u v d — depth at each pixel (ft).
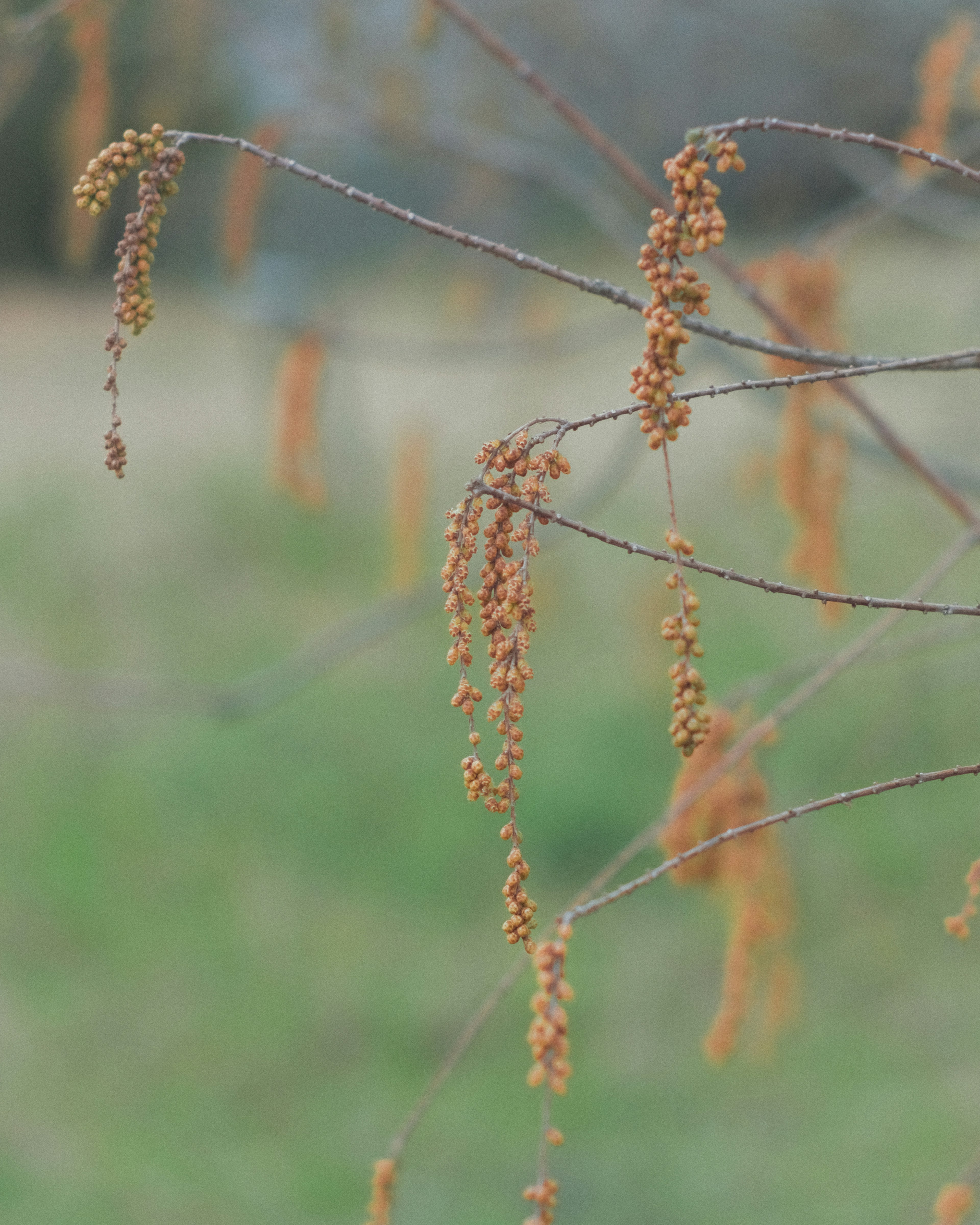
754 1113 21.53
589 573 37.86
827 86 19.97
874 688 27.99
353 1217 20.21
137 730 34.32
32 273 61.57
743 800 9.93
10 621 39.70
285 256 21.88
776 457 13.34
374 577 41.63
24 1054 23.32
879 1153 20.07
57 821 30.30
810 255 12.23
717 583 35.47
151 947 26.27
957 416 24.45
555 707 33.27
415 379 42.63
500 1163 21.24
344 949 26.30
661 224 4.81
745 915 9.92
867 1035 22.52
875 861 26.00
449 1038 24.25
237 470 46.16
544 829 29.12
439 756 32.53
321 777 31.78
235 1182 20.74
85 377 54.65
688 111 21.24
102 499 45.60
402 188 23.12
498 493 4.86
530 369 25.81
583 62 20.67
